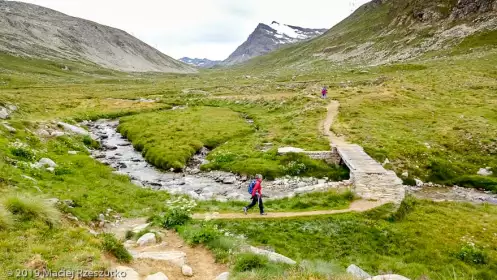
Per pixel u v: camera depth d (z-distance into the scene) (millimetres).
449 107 57656
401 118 52250
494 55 107250
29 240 12680
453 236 21672
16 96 72938
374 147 39312
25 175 22094
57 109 66500
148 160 40625
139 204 24281
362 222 22453
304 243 19891
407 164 36531
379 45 193625
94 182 27078
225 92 97688
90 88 126562
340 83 94375
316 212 23656
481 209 26891
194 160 40906
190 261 15172
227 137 48875
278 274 13180
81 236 13820
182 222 20000
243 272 13273
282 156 38062
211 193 30406
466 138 42344
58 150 35312
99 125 60906
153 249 16203
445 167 36344
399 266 18188
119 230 19109
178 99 88688
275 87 99812
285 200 26828
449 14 176750
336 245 20000
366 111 55844
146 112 72188
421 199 28750
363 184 27953
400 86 74438
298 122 53344
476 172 35781
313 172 35469
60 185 23219
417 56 148625
